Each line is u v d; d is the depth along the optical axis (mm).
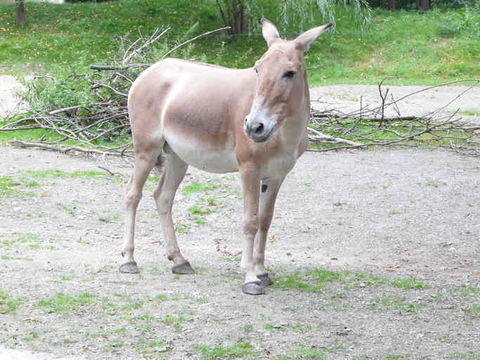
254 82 7930
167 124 8555
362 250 10453
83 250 9820
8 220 11203
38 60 35312
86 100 18297
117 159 16281
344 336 6961
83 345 6559
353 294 8305
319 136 18125
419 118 20156
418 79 33781
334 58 37062
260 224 8445
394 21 41062
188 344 6660
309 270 9312
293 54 7168
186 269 8922
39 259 9148
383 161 16609
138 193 8930
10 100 25359
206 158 8344
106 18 40594
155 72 8891
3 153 16250
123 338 6750
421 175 15156
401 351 6621
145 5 42625
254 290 8102
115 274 8719
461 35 38969
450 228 11578
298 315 7504
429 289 8562
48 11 41719
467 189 14023
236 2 38906
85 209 12164
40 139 17688
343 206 12820
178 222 11695
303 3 33938
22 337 6672
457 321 7457
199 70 8680
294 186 14148
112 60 20484
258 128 6957
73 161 15859
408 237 11117
